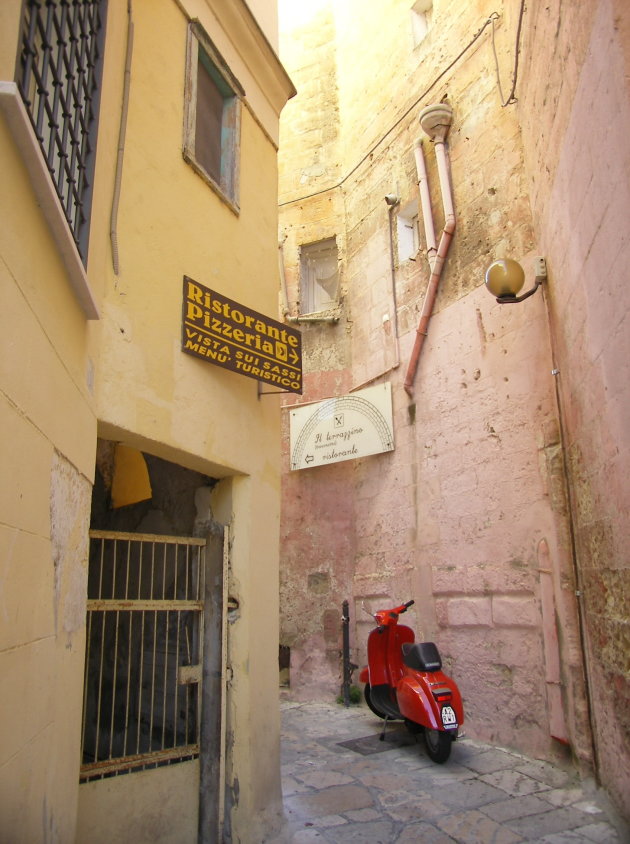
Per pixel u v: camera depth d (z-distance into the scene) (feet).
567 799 14.26
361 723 22.00
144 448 11.44
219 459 12.76
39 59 7.01
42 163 5.95
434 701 16.72
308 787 15.48
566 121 14.30
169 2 13.41
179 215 12.69
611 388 12.44
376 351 27.96
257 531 13.78
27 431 6.20
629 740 12.16
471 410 22.00
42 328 6.61
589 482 14.71
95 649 15.38
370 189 30.27
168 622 12.47
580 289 14.38
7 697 5.68
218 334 12.87
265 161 17.16
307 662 26.99
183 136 13.26
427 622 22.70
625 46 10.08
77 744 8.32
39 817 6.65
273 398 15.51
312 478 29.17
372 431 26.78
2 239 5.42
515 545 19.27
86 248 8.59
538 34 16.30
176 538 12.90
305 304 32.30
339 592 27.22
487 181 22.79
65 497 7.79
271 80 17.67
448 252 24.25
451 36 25.93
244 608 12.99
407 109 28.27
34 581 6.52
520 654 18.54
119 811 10.68
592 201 12.69
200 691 12.60
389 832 12.83
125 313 10.64
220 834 11.70
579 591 15.90
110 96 10.18
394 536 25.16
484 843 12.23
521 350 20.04
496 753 17.94
